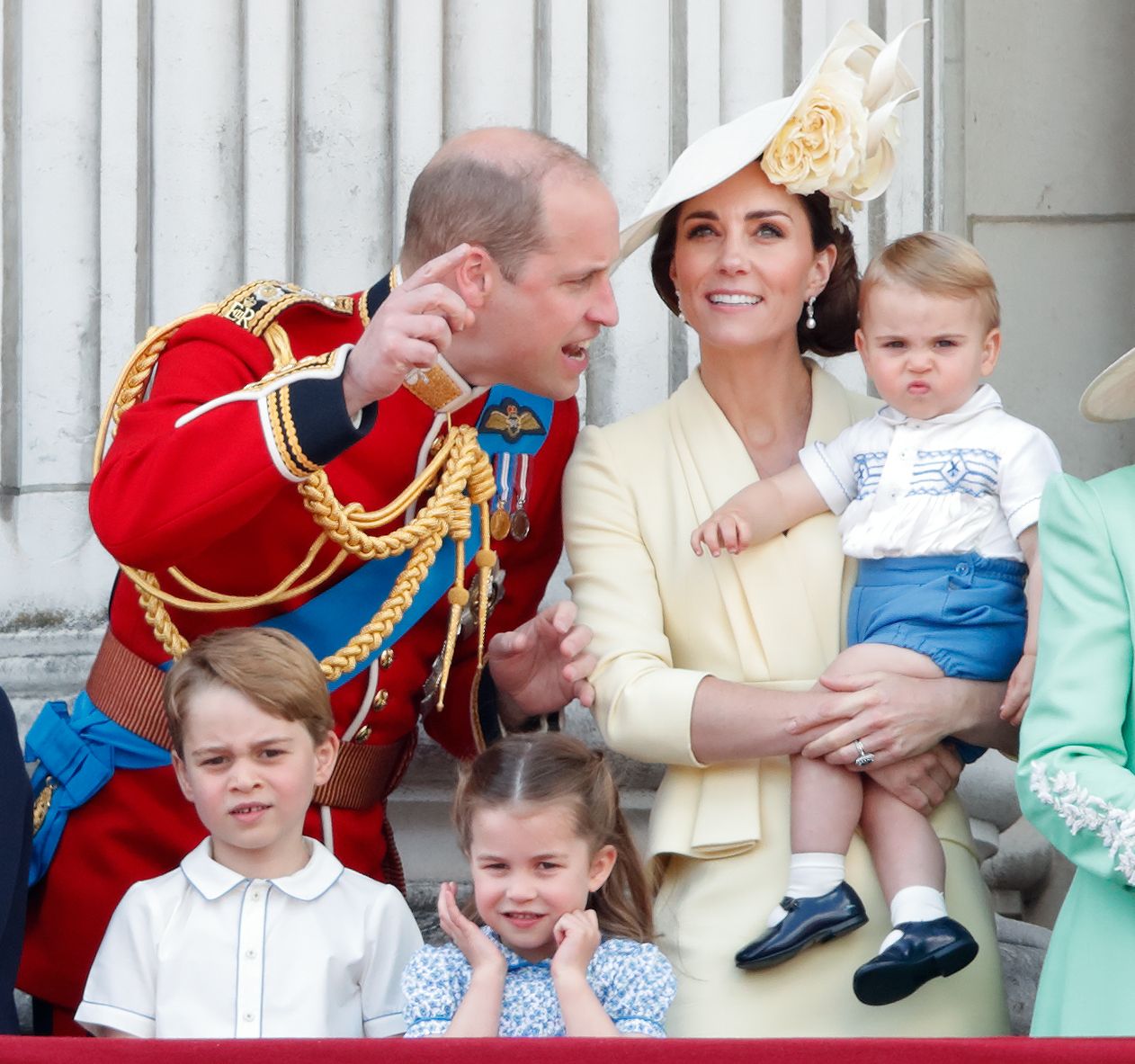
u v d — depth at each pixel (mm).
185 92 17594
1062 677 11477
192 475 12359
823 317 15031
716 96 17562
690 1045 9000
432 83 17594
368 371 12211
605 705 13602
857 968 13008
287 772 12289
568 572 17188
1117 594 11547
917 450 13781
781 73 17594
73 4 17641
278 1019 12031
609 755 16516
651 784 16672
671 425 14523
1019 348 19219
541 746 12344
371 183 17625
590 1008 11516
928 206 18141
